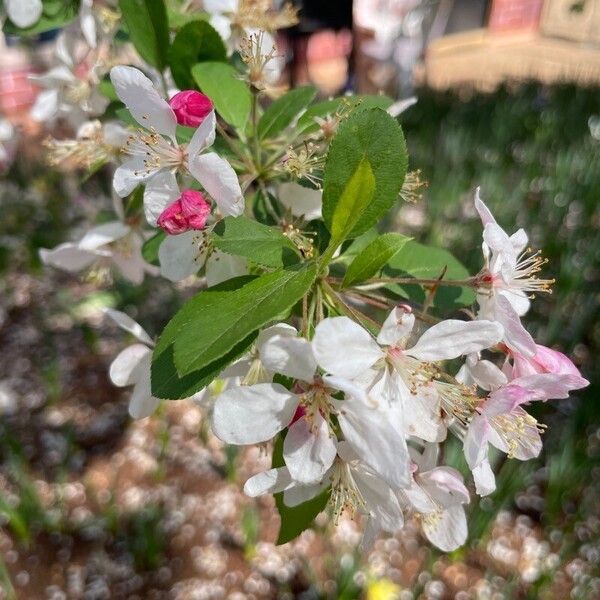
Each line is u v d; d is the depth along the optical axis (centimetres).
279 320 17
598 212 76
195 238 19
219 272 19
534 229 72
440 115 101
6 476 53
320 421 16
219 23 25
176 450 56
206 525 50
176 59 23
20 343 67
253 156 22
